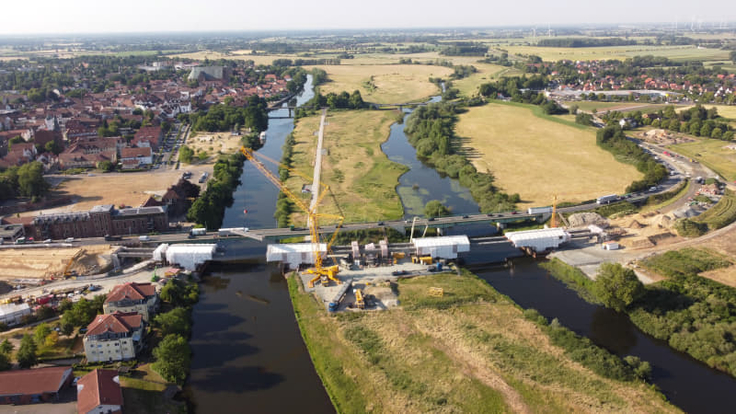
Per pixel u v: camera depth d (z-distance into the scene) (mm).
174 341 164875
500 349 175250
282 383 164250
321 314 199875
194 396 157625
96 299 194250
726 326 178000
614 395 152875
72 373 160375
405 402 152500
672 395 155875
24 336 168625
